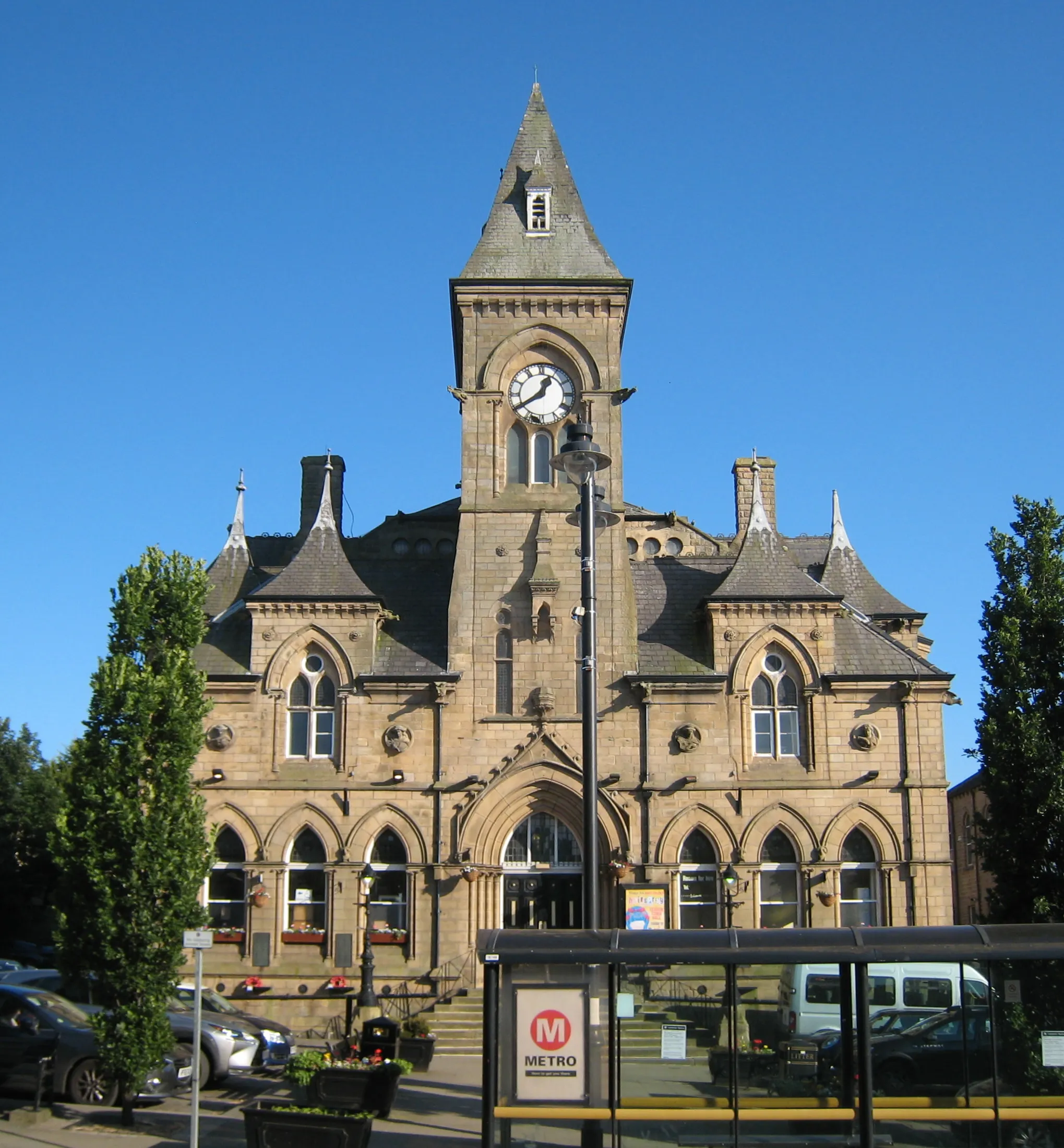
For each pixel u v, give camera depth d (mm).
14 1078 28312
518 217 47219
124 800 26609
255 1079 31938
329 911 40656
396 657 42938
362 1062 27125
